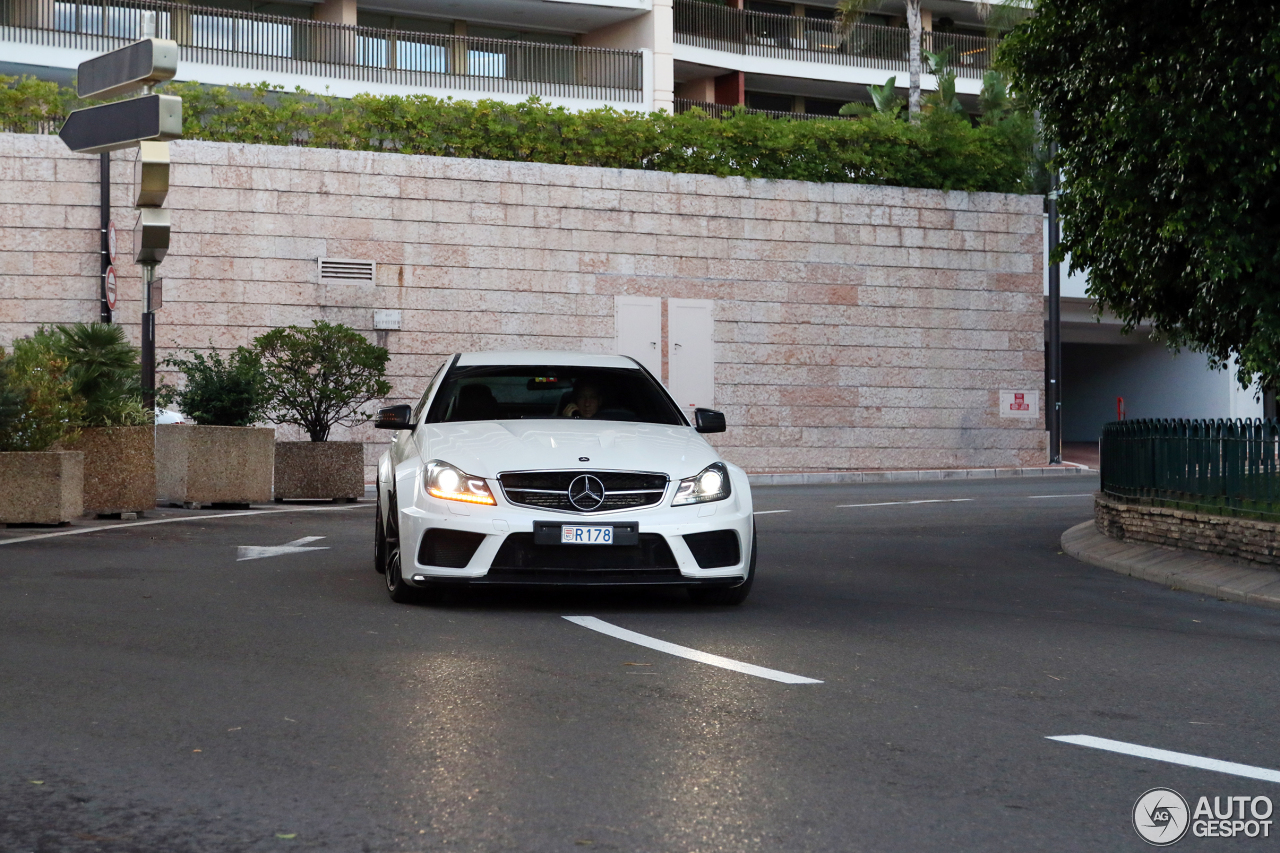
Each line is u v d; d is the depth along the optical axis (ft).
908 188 95.91
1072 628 27.76
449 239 86.43
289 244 83.41
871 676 21.52
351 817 13.66
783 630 26.02
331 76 119.24
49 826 13.34
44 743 16.49
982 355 97.60
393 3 128.06
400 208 85.56
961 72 149.69
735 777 15.30
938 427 96.43
